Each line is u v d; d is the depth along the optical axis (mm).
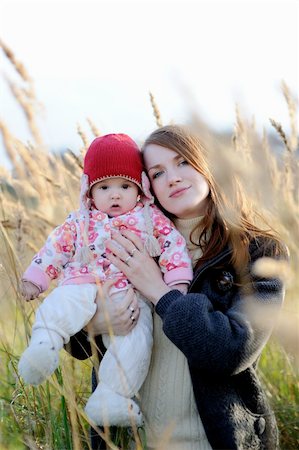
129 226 2477
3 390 3021
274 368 3412
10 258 2598
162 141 2459
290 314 1930
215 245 2400
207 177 2426
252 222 2523
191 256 2508
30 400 2844
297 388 3150
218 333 2162
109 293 2398
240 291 2318
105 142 2514
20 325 3477
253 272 2338
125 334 2342
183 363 2402
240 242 2350
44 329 2328
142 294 2406
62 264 2531
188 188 2418
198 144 2443
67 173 3498
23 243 3070
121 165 2469
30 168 3451
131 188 2510
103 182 2498
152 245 2418
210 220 2434
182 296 2260
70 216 2553
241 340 2182
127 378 2283
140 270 2369
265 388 3215
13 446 2461
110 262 2445
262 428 2381
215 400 2273
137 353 2316
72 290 2387
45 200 3498
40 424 2727
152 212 2500
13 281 2691
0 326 3074
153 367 2441
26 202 3482
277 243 2459
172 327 2201
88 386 3045
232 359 2178
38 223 3486
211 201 2459
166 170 2447
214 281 2379
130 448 2428
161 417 2406
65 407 2498
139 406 2428
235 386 2342
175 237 2445
